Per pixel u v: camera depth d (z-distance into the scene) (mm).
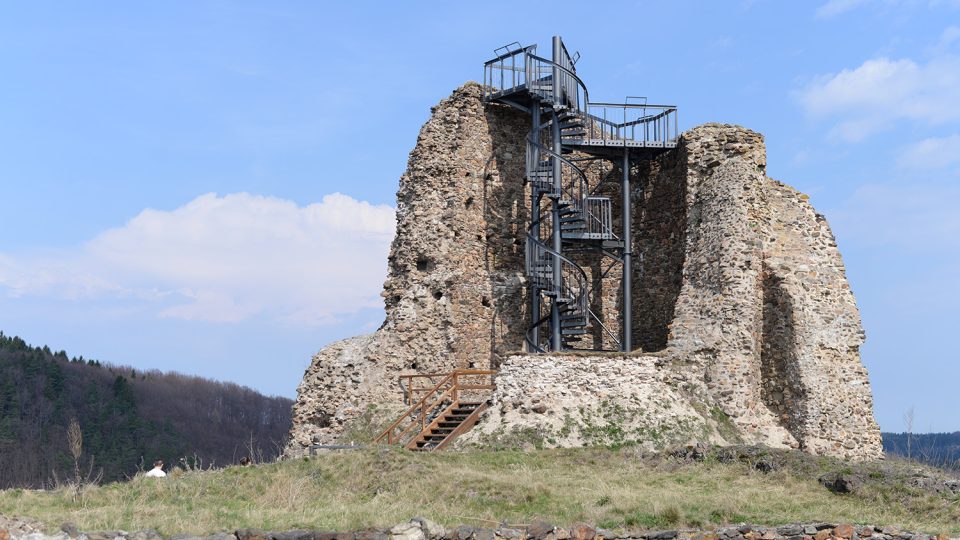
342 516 18031
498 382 28344
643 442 26234
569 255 35969
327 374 32312
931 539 17641
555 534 17359
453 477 21344
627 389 27906
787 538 17766
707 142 32438
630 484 21906
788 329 30891
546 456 24766
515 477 21844
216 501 20031
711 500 20047
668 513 18703
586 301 32656
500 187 34906
